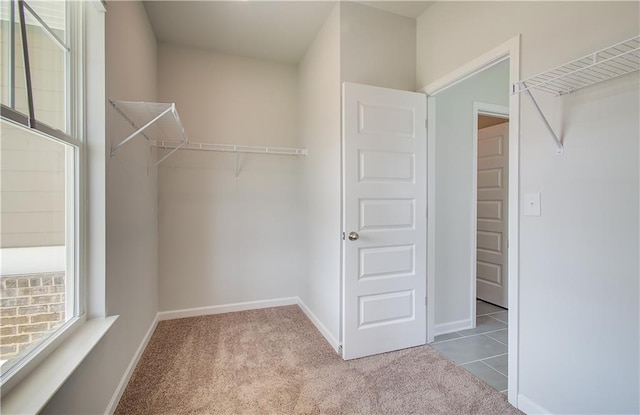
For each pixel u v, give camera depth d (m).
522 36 1.62
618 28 1.23
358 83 2.32
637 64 1.19
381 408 1.67
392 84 2.44
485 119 3.69
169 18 2.50
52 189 1.27
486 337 2.60
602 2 1.29
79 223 1.44
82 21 1.48
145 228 2.34
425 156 2.42
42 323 1.19
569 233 1.41
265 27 2.64
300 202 3.32
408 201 2.36
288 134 3.33
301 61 3.24
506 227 3.27
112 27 1.64
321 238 2.67
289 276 3.36
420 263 2.41
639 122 1.18
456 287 2.74
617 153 1.24
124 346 1.81
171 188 2.92
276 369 2.05
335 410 1.66
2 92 0.97
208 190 3.04
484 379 1.96
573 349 1.40
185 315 2.98
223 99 3.09
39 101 1.18
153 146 2.62
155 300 2.75
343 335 2.19
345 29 2.28
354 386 1.87
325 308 2.57
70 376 1.09
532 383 1.59
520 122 1.62
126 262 1.85
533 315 1.58
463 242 2.77
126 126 1.86
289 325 2.80
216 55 3.06
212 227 3.07
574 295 1.40
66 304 1.37
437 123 2.63
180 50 2.94
